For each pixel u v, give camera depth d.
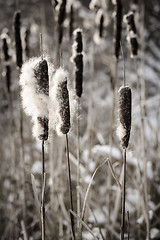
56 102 1.75
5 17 7.89
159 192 2.86
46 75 1.69
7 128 4.10
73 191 2.72
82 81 2.05
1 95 3.68
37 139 1.73
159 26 7.09
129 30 2.21
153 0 7.18
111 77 2.91
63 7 2.28
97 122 3.70
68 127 1.77
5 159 3.20
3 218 2.81
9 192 3.04
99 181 3.01
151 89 5.44
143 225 2.55
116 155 2.71
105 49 5.32
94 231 2.46
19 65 2.22
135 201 2.73
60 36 2.31
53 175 2.47
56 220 2.47
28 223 2.67
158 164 3.06
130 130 1.76
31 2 8.38
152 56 6.62
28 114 1.73
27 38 2.43
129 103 1.74
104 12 2.55
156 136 2.89
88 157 2.66
